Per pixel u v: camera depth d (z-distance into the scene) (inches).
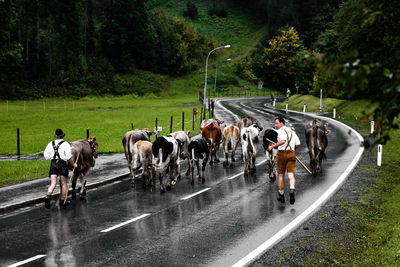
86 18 3666.3
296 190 446.9
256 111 1820.9
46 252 271.1
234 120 1382.9
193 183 491.5
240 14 5265.8
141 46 3796.8
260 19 5157.5
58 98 2844.5
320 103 1684.3
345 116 1344.7
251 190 454.3
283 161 372.8
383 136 127.3
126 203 403.5
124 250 274.1
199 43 4483.3
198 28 4813.0
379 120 126.7
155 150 445.4
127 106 2284.7
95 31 3836.1
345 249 277.0
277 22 4232.3
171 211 372.5
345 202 386.0
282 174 380.5
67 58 3262.8
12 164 629.9
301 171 554.9
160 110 1920.5
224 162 605.6
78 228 323.3
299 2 4224.9
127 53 3713.1
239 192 445.7
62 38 3361.2
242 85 3870.6
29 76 2950.3
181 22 4451.3
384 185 456.1
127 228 322.7
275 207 380.2
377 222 335.0
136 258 259.8
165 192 451.8
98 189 470.0
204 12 5221.5
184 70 4035.4
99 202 408.8
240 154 731.4
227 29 4918.8
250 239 293.0
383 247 272.8
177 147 458.6
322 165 594.2
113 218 351.3
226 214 359.9
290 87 3956.7
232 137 598.9
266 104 2493.8
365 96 863.7
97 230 318.0
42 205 400.8
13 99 2608.3
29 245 284.7
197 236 301.6
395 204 382.3
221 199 415.8
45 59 3112.7
